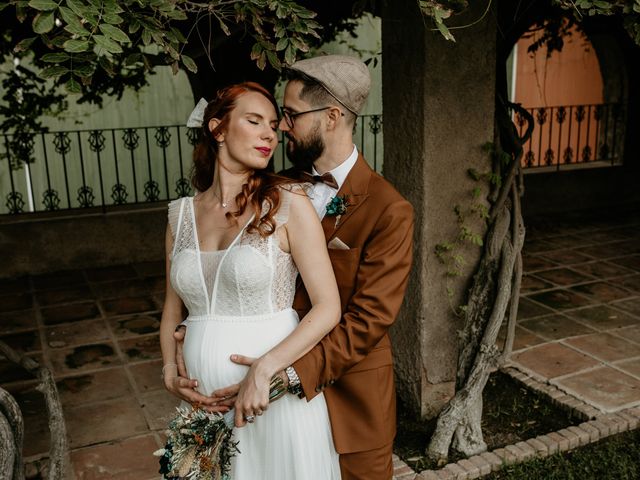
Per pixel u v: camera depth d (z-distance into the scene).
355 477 2.02
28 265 6.21
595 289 5.54
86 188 6.59
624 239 7.07
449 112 3.14
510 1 3.64
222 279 1.83
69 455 3.23
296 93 2.00
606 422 3.38
